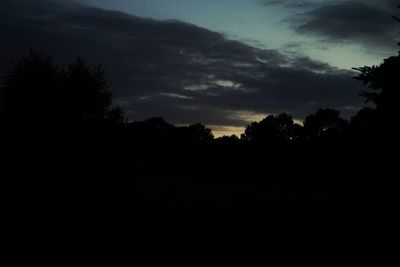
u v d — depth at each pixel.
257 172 75.38
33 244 12.80
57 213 16.64
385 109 15.43
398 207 15.22
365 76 15.59
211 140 93.38
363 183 15.91
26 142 18.48
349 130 16.56
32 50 20.06
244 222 19.62
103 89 20.52
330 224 18.12
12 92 19.59
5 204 16.48
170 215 19.95
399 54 15.36
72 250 12.36
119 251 12.52
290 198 36.69
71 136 18.77
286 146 75.50
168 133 82.19
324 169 18.64
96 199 17.78
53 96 19.58
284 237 15.53
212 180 74.00
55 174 17.62
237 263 11.64
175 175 75.94
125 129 20.28
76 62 20.34
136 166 19.50
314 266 11.42
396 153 15.30
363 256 12.59
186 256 12.28
